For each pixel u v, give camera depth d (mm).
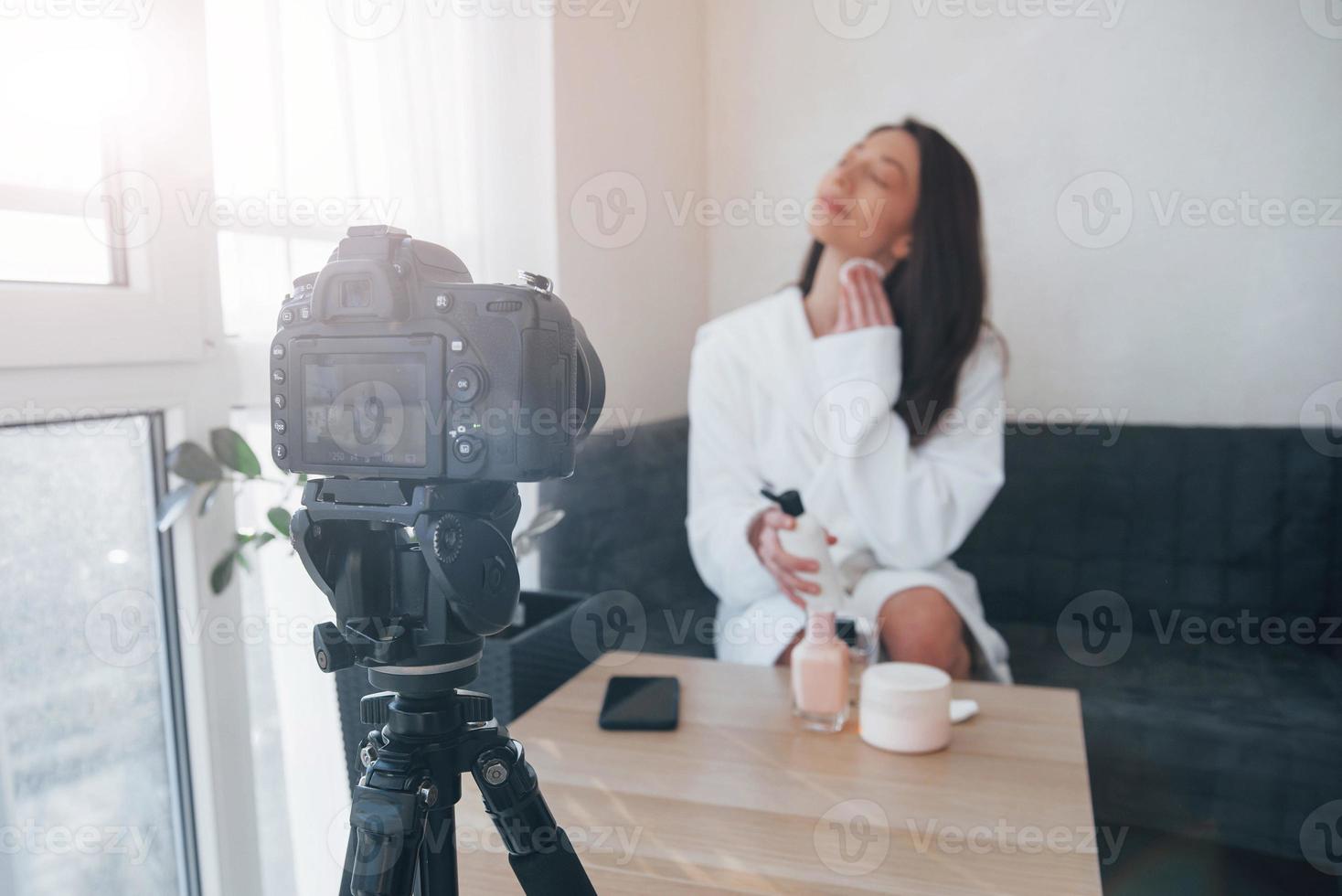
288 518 1028
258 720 1187
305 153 1167
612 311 1904
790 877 725
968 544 2086
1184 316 2086
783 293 2008
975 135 2156
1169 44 2039
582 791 870
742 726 1019
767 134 2299
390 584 537
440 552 494
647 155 2039
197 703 1078
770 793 864
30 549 940
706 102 2338
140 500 1051
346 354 531
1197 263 2068
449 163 1417
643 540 1840
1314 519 1919
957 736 983
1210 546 1973
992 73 2135
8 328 825
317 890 1218
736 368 1933
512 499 582
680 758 940
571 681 1157
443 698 551
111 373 942
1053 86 2105
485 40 1494
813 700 998
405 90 1299
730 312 2359
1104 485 2029
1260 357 2053
